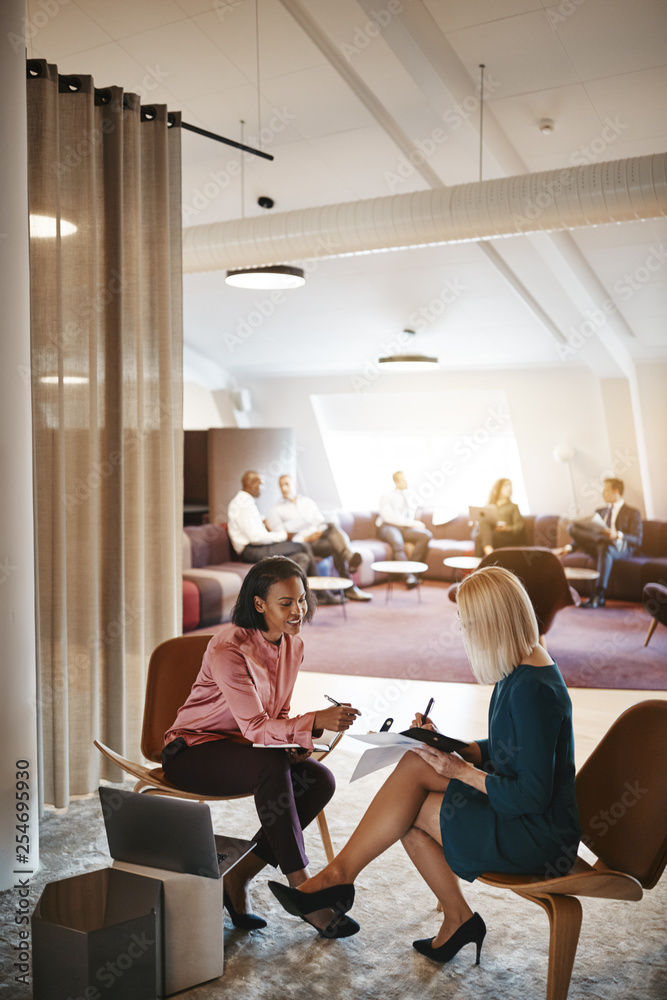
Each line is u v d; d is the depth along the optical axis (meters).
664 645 6.07
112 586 3.38
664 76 3.97
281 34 3.93
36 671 2.96
